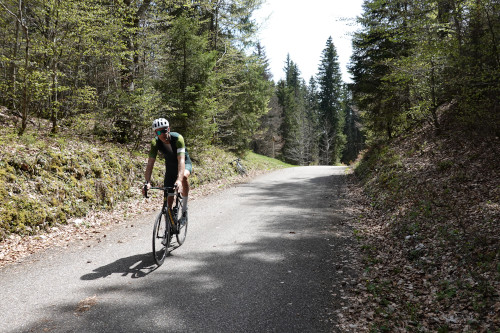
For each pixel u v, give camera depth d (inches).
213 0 745.0
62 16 361.1
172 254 206.1
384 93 603.2
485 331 111.9
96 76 517.3
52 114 398.3
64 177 301.7
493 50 298.7
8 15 408.2
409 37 365.7
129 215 316.5
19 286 157.2
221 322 125.3
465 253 174.4
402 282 162.7
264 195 446.3
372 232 253.9
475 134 349.1
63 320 125.6
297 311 134.5
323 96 2063.2
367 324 125.3
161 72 532.7
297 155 1903.3
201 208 357.1
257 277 169.5
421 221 240.8
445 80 361.4
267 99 1034.7
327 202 386.9
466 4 322.7
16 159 272.5
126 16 451.8
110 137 475.5
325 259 197.5
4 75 400.8
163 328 120.6
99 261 192.7
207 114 563.5
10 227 229.5
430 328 121.1
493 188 252.2
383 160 497.4
